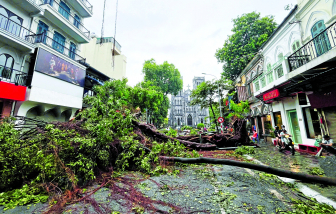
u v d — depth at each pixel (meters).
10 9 8.88
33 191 2.88
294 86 7.38
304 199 2.67
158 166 4.30
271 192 2.96
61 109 11.05
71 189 3.03
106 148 4.29
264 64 12.55
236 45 19.02
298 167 4.56
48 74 9.59
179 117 60.66
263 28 17.70
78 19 14.43
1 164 3.07
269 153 7.02
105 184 3.36
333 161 3.62
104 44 22.47
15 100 8.20
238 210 2.34
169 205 2.51
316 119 7.59
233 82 21.78
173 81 34.19
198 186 3.28
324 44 6.68
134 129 6.36
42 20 10.77
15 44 8.31
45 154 3.25
